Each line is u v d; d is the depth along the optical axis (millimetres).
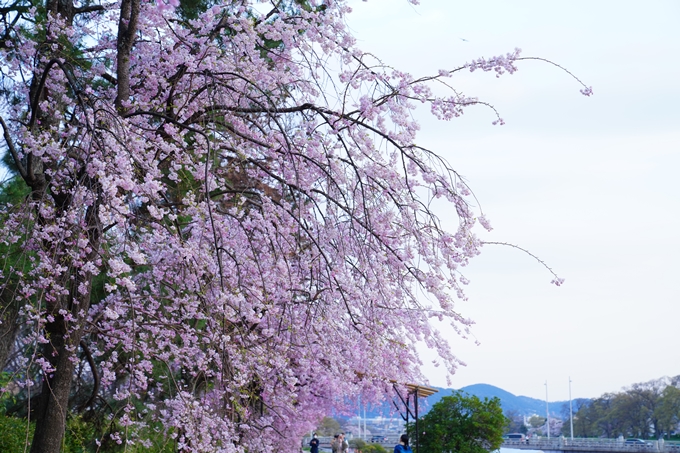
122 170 5254
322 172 6910
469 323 7840
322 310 7070
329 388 10695
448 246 6922
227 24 6902
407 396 12516
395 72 6578
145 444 7566
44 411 6062
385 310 7496
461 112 6707
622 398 94688
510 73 6500
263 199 6855
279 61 7117
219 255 5371
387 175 6793
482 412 20266
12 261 6535
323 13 6973
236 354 6609
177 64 7094
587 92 6301
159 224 6211
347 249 7062
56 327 6191
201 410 6508
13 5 7723
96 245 5973
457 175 6715
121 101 6637
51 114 6266
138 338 7660
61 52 6840
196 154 7148
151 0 7113
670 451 62438
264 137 6949
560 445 68812
